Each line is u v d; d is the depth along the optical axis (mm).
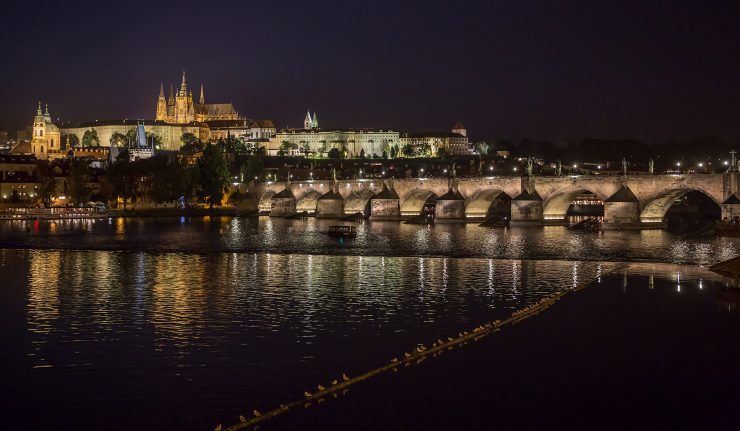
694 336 85062
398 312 98312
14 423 60344
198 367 73250
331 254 172125
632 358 76562
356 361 75438
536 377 70688
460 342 82625
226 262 153750
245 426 59562
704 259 161750
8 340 83062
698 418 61281
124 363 74562
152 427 59469
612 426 59781
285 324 91000
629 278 128625
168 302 104812
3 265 147000
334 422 60250
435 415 61688
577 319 93938
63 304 103188
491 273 136125
